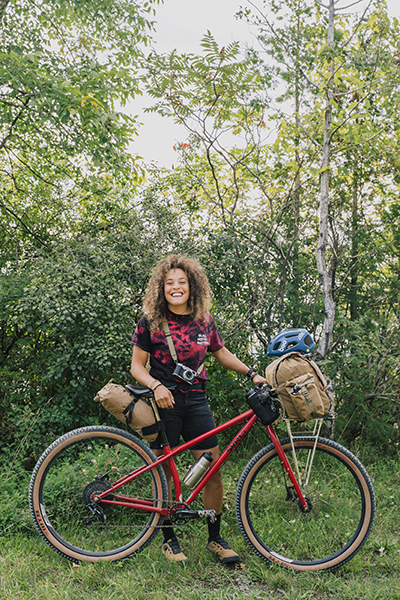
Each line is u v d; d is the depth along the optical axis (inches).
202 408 98.9
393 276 196.4
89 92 215.6
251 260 182.7
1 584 84.0
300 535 103.7
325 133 169.5
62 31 290.5
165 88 175.6
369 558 97.7
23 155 253.0
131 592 83.5
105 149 227.5
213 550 98.0
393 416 185.6
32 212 212.7
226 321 173.8
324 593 87.4
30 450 148.7
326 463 137.7
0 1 241.0
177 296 95.6
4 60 205.2
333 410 167.8
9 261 194.7
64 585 85.0
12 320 171.2
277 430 163.2
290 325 192.9
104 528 104.7
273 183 202.5
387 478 148.4
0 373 167.5
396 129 172.7
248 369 104.2
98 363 154.5
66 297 160.6
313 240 201.9
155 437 97.2
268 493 117.4
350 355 169.3
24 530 106.3
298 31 174.9
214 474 99.2
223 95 178.1
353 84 169.5
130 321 169.2
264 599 83.5
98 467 112.0
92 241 178.7
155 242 180.9
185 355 95.9
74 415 160.1
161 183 204.5
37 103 207.6
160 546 101.2
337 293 196.1
